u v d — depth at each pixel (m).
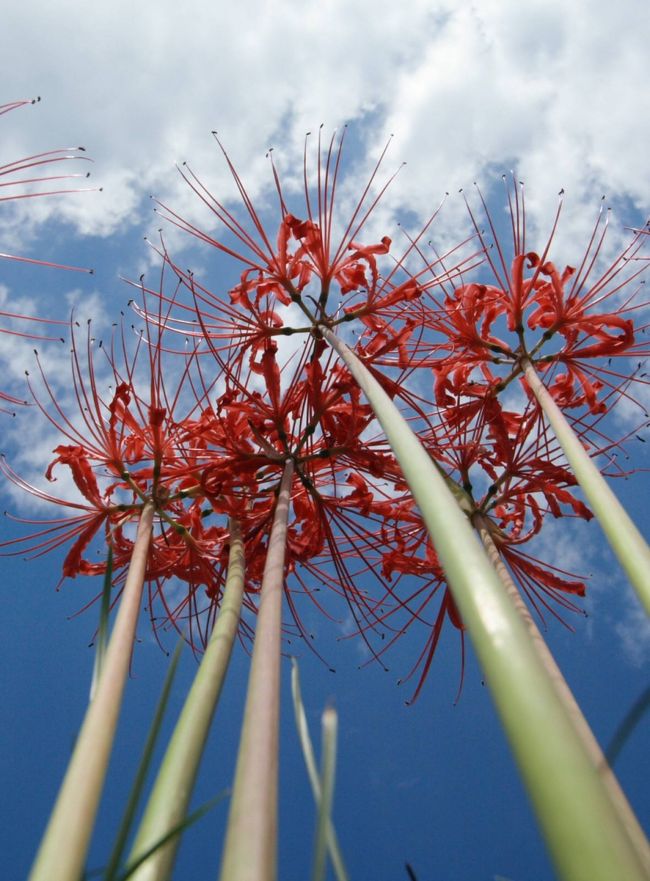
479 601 0.15
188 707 0.25
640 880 0.11
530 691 0.13
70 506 0.40
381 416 0.26
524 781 0.12
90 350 0.39
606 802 0.11
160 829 0.20
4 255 0.29
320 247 0.39
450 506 0.19
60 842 0.17
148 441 0.39
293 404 0.40
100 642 0.22
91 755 0.20
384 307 0.39
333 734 0.15
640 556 0.24
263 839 0.14
